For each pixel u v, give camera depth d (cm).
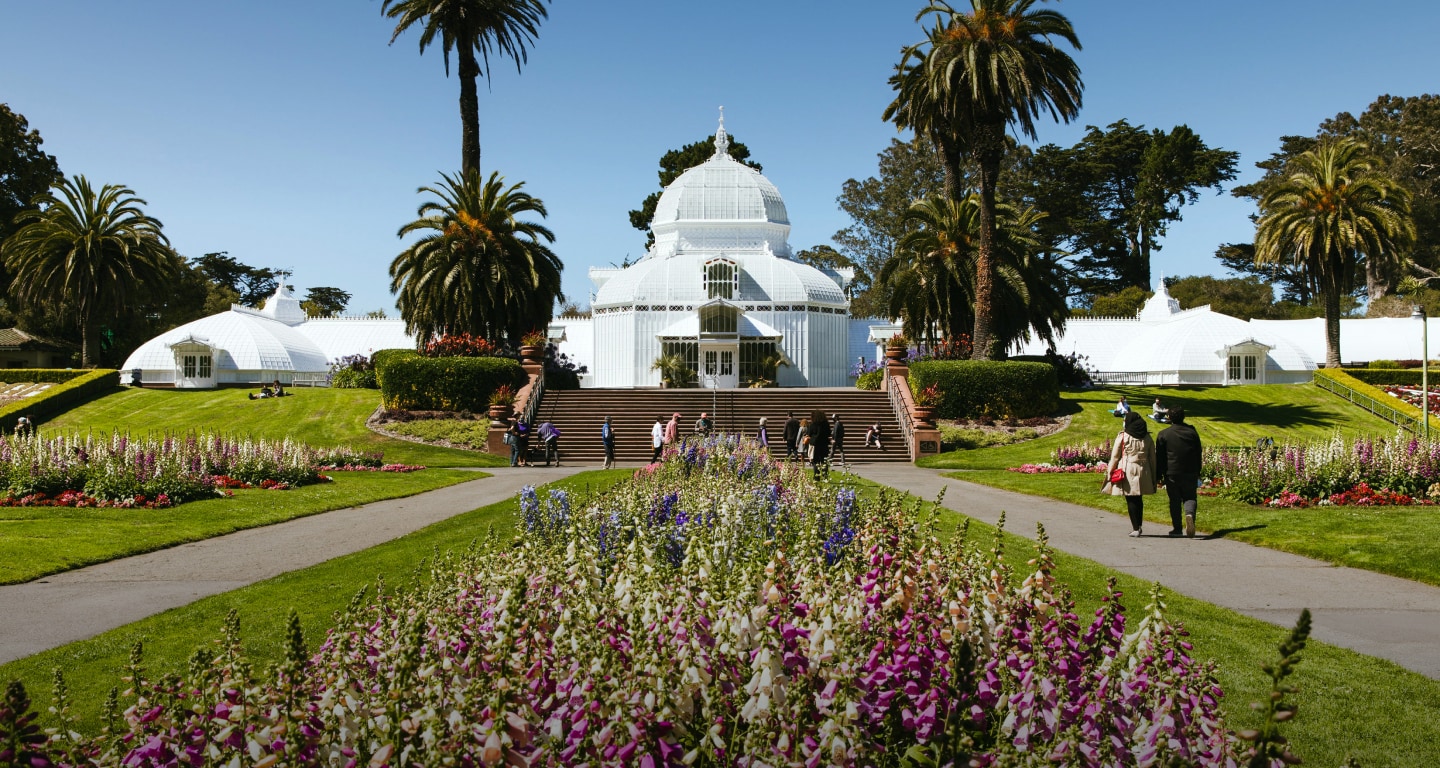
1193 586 1088
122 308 5306
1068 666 459
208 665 466
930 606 500
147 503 1878
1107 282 9150
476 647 489
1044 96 3791
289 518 1812
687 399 4219
